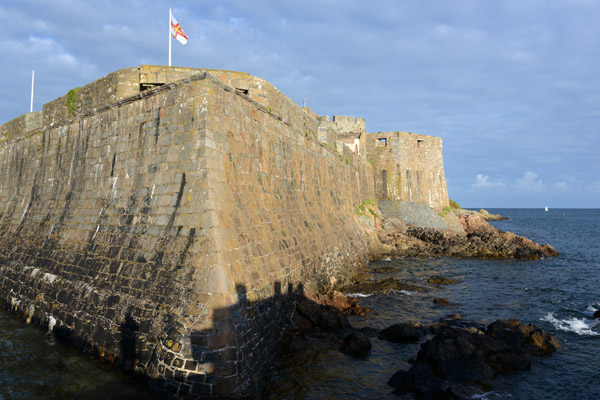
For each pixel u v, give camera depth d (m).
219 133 12.10
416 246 39.81
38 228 17.20
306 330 14.20
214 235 10.34
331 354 12.73
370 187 48.62
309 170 21.42
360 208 40.59
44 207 17.73
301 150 20.30
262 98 16.25
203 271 9.95
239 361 9.30
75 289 12.92
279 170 16.89
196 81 12.02
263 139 15.48
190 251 10.42
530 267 32.31
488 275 28.70
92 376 10.13
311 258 17.50
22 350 11.73
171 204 11.60
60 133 17.89
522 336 13.77
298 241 16.56
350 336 13.32
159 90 12.90
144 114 13.46
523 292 23.25
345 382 10.80
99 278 12.40
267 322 11.72
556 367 12.22
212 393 8.66
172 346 9.27
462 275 28.56
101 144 15.11
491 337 12.95
